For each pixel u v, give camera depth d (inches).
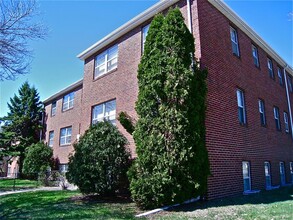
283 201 329.7
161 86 325.7
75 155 395.9
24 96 1197.1
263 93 562.3
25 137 1046.4
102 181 371.2
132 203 343.0
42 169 783.7
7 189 610.5
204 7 410.3
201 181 310.2
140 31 493.4
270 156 535.2
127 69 503.2
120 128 486.9
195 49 381.1
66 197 417.7
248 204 304.3
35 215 273.3
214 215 245.0
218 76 407.5
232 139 412.2
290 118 683.4
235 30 495.8
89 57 633.0
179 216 246.2
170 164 295.6
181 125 303.9
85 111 602.2
